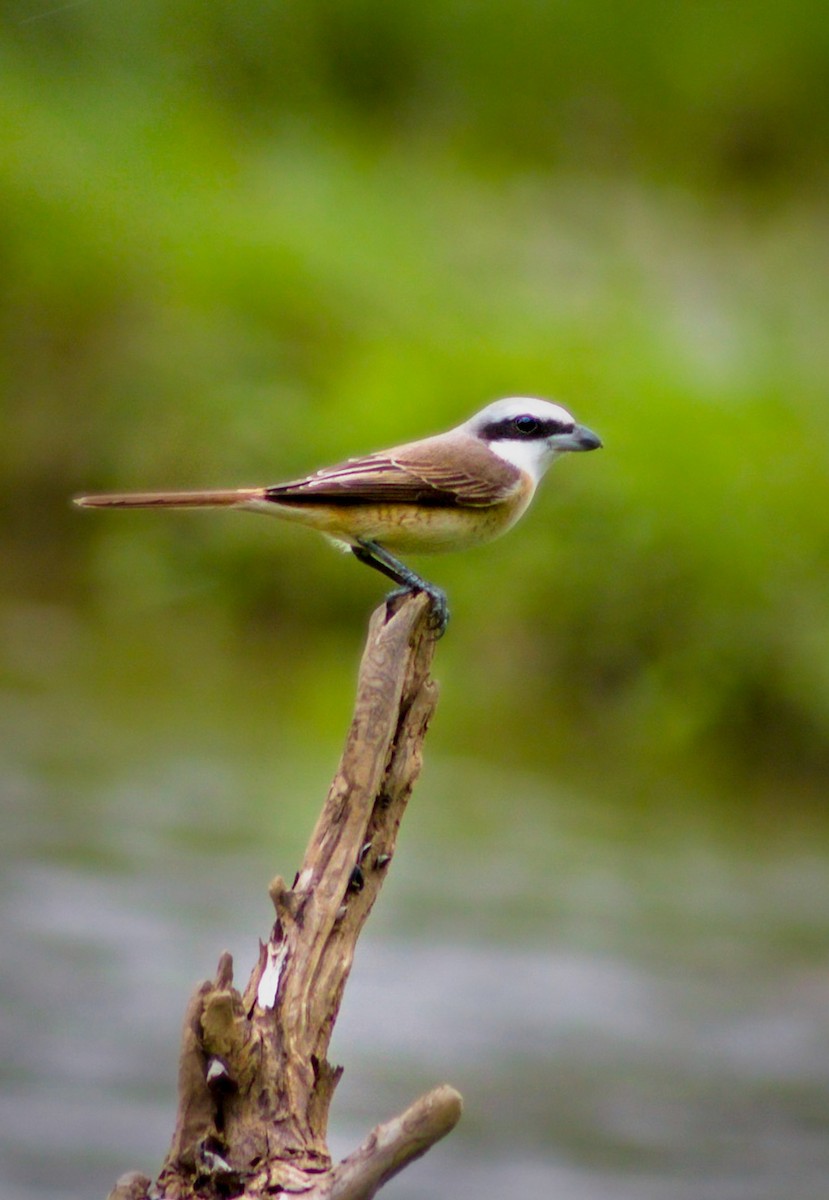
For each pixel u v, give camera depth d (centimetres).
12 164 2422
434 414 2064
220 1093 502
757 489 1866
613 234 2773
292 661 1869
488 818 1395
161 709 1616
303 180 2744
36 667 1716
